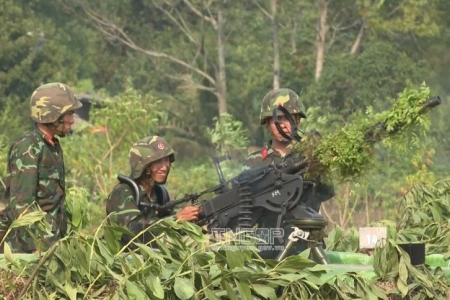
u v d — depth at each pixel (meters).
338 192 27.28
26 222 9.97
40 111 12.05
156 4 76.88
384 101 59.53
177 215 12.03
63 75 70.94
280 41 76.19
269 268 10.16
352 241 13.89
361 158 11.63
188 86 78.19
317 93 60.44
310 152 11.73
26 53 70.12
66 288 9.51
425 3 67.25
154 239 10.01
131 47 79.25
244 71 75.00
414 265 10.79
